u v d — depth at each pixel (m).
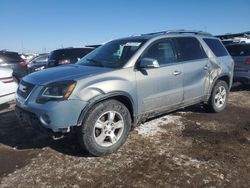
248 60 9.22
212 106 6.50
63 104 3.99
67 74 4.39
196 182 3.64
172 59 5.43
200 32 6.42
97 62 5.13
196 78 5.84
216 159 4.27
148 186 3.55
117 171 3.91
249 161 4.23
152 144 4.80
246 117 6.43
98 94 4.20
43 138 5.12
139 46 5.01
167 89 5.25
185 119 6.18
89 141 4.19
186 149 4.62
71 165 4.09
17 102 4.66
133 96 4.66
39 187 3.54
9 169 4.00
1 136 5.30
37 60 20.92
